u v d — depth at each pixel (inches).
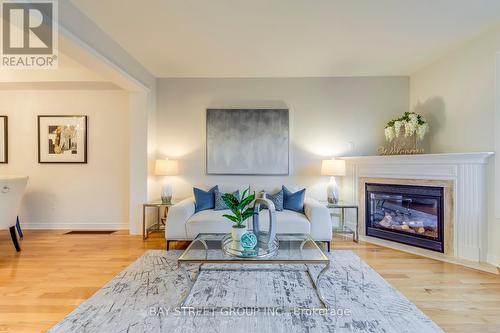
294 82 159.0
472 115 114.9
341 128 158.6
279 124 157.5
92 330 64.7
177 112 159.8
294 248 86.7
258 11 93.5
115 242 135.0
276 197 134.8
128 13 94.2
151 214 153.6
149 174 151.9
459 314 71.9
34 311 73.0
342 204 140.5
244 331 64.1
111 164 161.0
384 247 128.4
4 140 157.6
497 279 92.8
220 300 78.5
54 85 152.3
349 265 105.4
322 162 149.3
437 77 135.3
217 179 158.4
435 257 113.7
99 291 83.8
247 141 158.1
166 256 114.9
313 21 100.0
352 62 138.9
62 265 105.2
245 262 75.4
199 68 147.4
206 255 79.8
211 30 106.6
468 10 93.0
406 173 130.0
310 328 65.3
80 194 160.7
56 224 159.6
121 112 160.7
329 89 158.4
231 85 159.6
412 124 132.2
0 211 112.7
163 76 158.9
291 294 82.2
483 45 109.6
